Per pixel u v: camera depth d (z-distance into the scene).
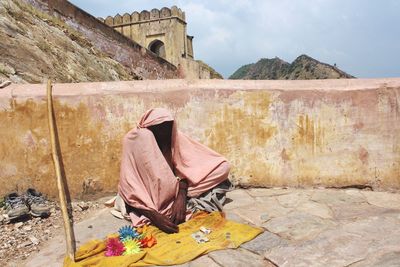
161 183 4.19
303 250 3.53
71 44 10.41
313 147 5.04
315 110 5.00
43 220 4.41
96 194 4.91
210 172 4.56
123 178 4.46
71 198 4.84
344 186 5.04
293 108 5.02
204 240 3.72
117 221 4.36
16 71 6.52
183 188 4.44
